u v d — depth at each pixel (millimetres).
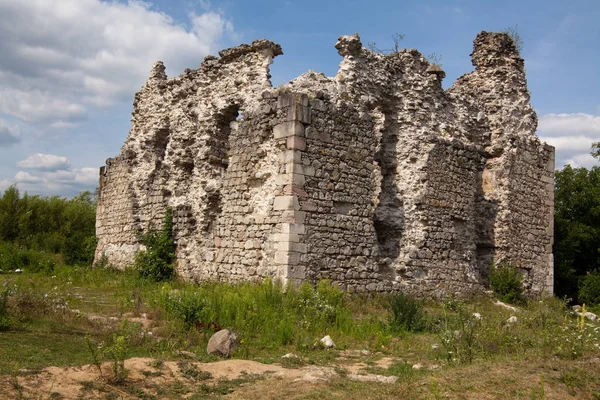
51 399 5859
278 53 17047
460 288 17234
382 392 6449
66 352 7785
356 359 8930
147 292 14719
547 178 20672
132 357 7848
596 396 6293
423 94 17453
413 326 11578
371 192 15352
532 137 20141
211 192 16578
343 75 15734
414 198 16656
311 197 14055
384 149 17047
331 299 12398
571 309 20109
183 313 10328
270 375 7500
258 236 14578
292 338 10008
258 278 14305
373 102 16188
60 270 20672
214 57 18703
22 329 8922
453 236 17312
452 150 17625
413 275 16125
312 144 14234
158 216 19719
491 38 20094
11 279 17500
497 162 19250
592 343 9094
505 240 18688
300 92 14383
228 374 7453
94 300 13516
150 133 21344
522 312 15500
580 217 24562
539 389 6320
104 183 24188
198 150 17938
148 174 21062
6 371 6531
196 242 17250
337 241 14453
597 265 24062
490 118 19594
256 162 15086
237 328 10258
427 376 6953
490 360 7988
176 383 6918
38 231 33188
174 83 20422
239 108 17047
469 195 18000
